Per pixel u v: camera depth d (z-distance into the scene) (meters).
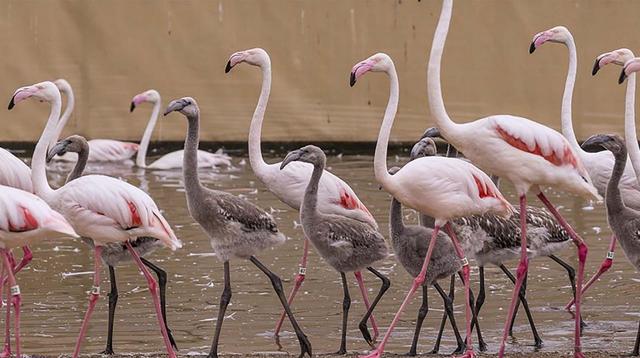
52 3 26.72
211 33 26.78
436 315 13.45
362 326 12.33
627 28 25.36
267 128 26.84
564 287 14.53
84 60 26.83
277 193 13.88
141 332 12.58
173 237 11.44
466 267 11.43
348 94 26.67
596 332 12.54
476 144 11.34
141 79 26.91
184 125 27.02
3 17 26.62
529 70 25.92
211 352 11.48
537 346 12.08
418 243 11.82
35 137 26.78
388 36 26.45
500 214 11.58
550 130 11.37
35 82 26.73
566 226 11.52
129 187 11.29
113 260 12.10
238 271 15.38
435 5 26.30
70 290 14.41
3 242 10.65
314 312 13.45
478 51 26.09
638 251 11.91
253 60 14.19
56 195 11.31
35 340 12.23
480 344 12.05
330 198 13.38
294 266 15.63
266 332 12.63
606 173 14.45
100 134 26.95
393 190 11.29
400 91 26.45
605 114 25.44
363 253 12.09
